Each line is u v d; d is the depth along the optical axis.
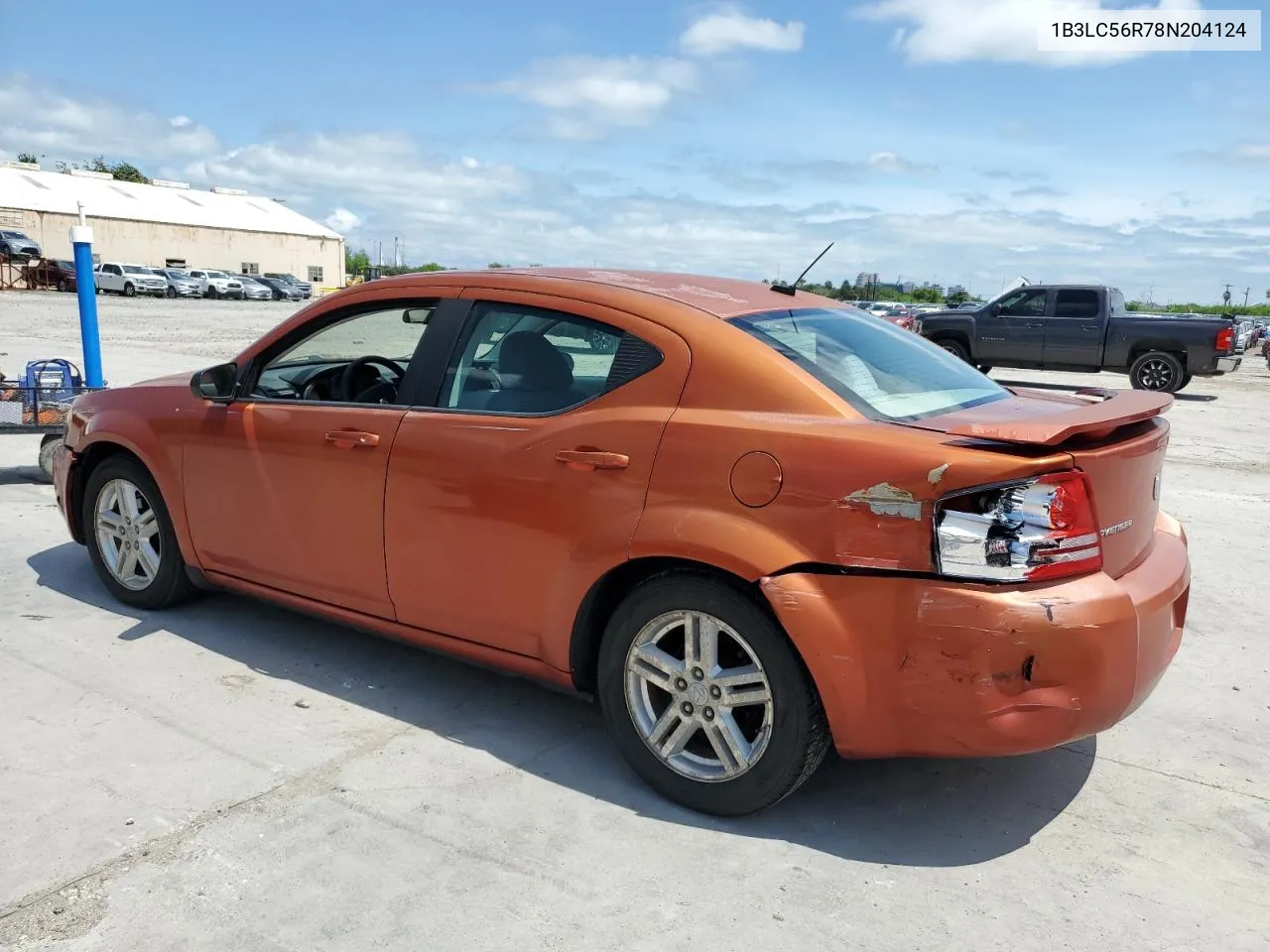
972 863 2.88
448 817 3.04
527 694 3.95
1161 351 17.33
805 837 2.98
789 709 2.84
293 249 67.19
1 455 8.23
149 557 4.64
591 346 3.29
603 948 2.46
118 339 21.00
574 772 3.35
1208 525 7.15
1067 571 2.63
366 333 3.90
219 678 4.00
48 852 2.79
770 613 2.84
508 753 3.47
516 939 2.48
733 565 2.81
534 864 2.80
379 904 2.61
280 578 4.07
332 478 3.77
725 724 2.98
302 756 3.39
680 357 3.10
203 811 3.02
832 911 2.63
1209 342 16.92
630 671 3.15
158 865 2.75
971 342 19.11
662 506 2.97
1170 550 3.24
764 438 2.84
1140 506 2.96
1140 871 2.86
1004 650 2.57
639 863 2.82
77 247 7.59
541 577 3.25
